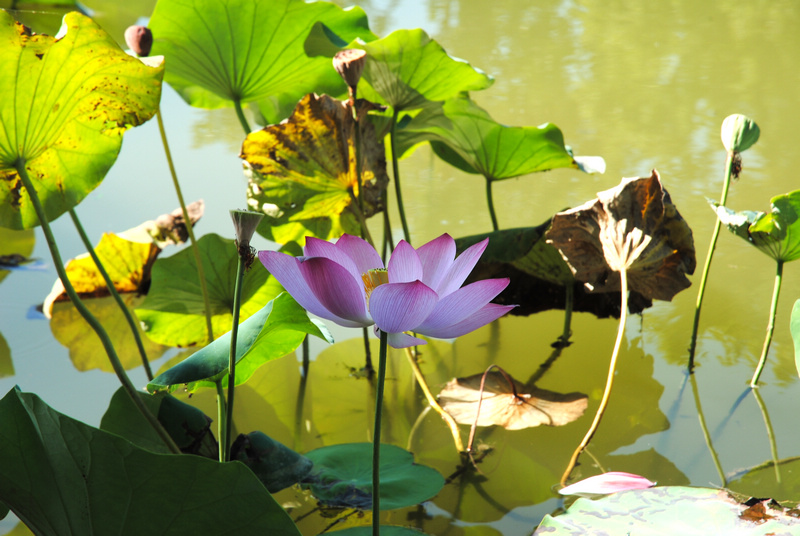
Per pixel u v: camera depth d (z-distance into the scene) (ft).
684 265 11.27
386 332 9.86
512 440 11.16
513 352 11.89
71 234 12.92
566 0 23.25
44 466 9.89
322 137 11.53
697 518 10.36
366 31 12.12
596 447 11.06
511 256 11.62
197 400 11.58
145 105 10.65
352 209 11.83
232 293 11.66
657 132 13.82
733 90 15.29
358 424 11.37
